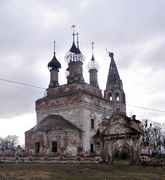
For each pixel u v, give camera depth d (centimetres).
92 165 4253
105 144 4944
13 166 3653
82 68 7594
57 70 7750
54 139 6138
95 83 8106
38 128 6378
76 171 3541
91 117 6806
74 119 6681
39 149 6181
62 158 4841
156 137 8906
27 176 2944
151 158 5009
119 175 3362
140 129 4850
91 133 6688
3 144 11306
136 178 3183
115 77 8362
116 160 5025
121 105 8112
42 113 7212
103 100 7244
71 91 6975
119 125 4897
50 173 3234
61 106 6919
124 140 4806
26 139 6456
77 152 6206
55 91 7400
